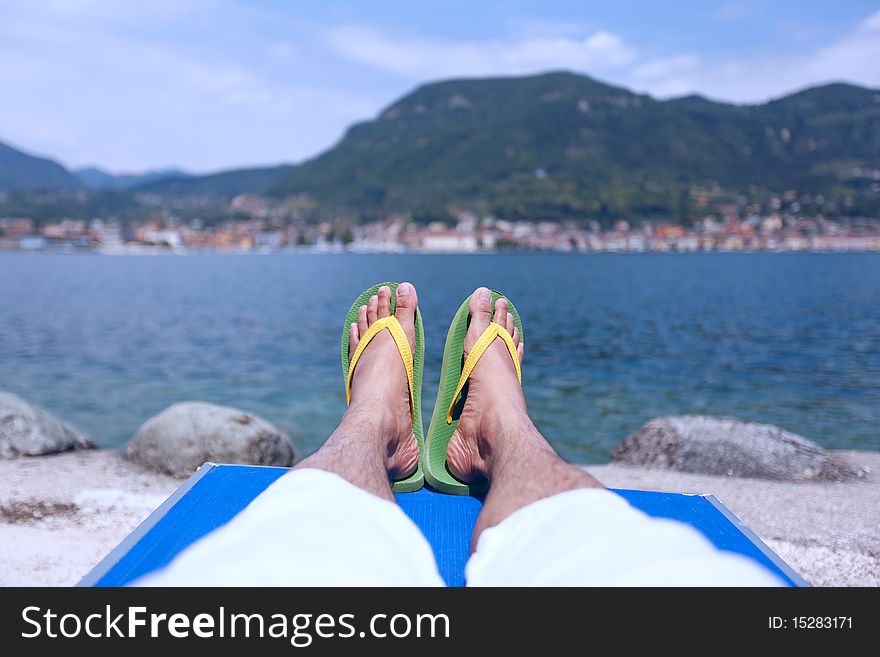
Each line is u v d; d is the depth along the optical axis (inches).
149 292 1325.0
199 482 75.0
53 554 116.2
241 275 2234.3
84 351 496.7
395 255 6333.7
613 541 43.6
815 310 895.1
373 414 77.4
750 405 317.1
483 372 88.0
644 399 329.1
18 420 193.6
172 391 347.9
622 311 883.4
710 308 932.6
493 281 1764.3
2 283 1697.8
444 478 84.3
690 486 167.8
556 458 61.0
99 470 175.2
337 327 667.4
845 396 338.0
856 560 120.0
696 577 40.1
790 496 159.0
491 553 50.1
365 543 44.5
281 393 343.6
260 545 42.7
